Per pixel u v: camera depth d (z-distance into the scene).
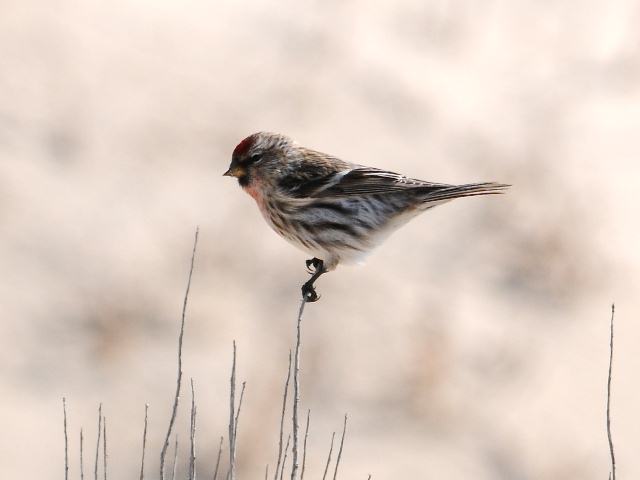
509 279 17.81
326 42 21.52
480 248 18.19
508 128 20.66
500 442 15.34
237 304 16.55
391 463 14.81
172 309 16.31
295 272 17.22
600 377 16.34
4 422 14.48
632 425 15.78
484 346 16.53
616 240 18.55
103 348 15.64
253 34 21.45
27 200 17.44
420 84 21.22
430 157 19.62
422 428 15.44
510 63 22.44
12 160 17.95
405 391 15.72
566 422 15.74
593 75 22.41
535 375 16.27
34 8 20.67
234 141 19.28
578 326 17.14
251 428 14.87
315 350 15.87
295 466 5.99
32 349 15.52
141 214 17.75
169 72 20.30
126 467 14.27
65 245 17.00
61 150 18.47
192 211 17.92
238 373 15.55
